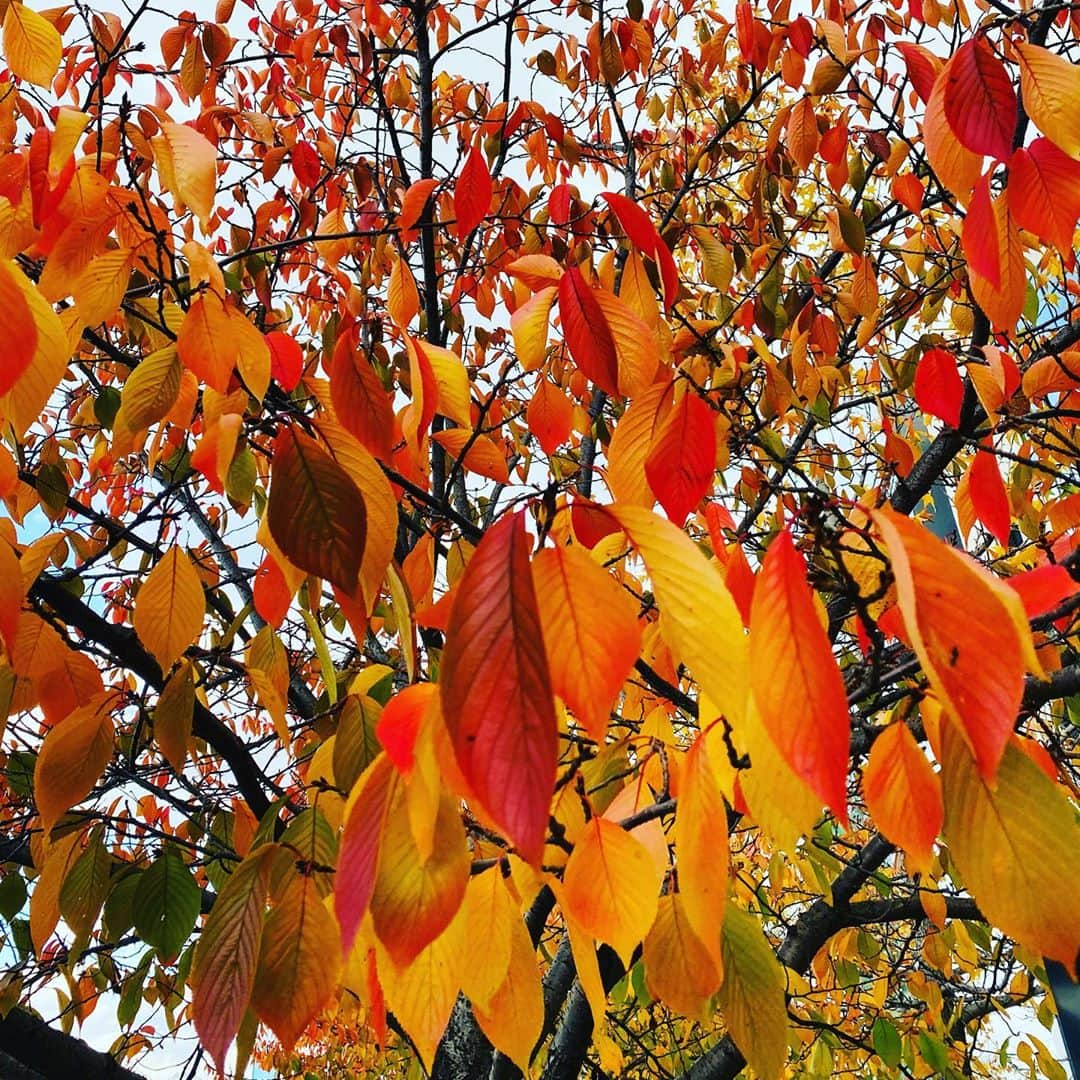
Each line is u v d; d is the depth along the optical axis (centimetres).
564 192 118
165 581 83
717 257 178
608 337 69
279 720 90
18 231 75
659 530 49
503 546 45
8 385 56
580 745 69
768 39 188
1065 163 65
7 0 90
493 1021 62
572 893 60
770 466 194
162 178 64
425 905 54
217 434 73
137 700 107
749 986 62
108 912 101
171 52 195
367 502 65
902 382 178
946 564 45
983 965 267
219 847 149
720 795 53
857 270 169
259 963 62
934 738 54
